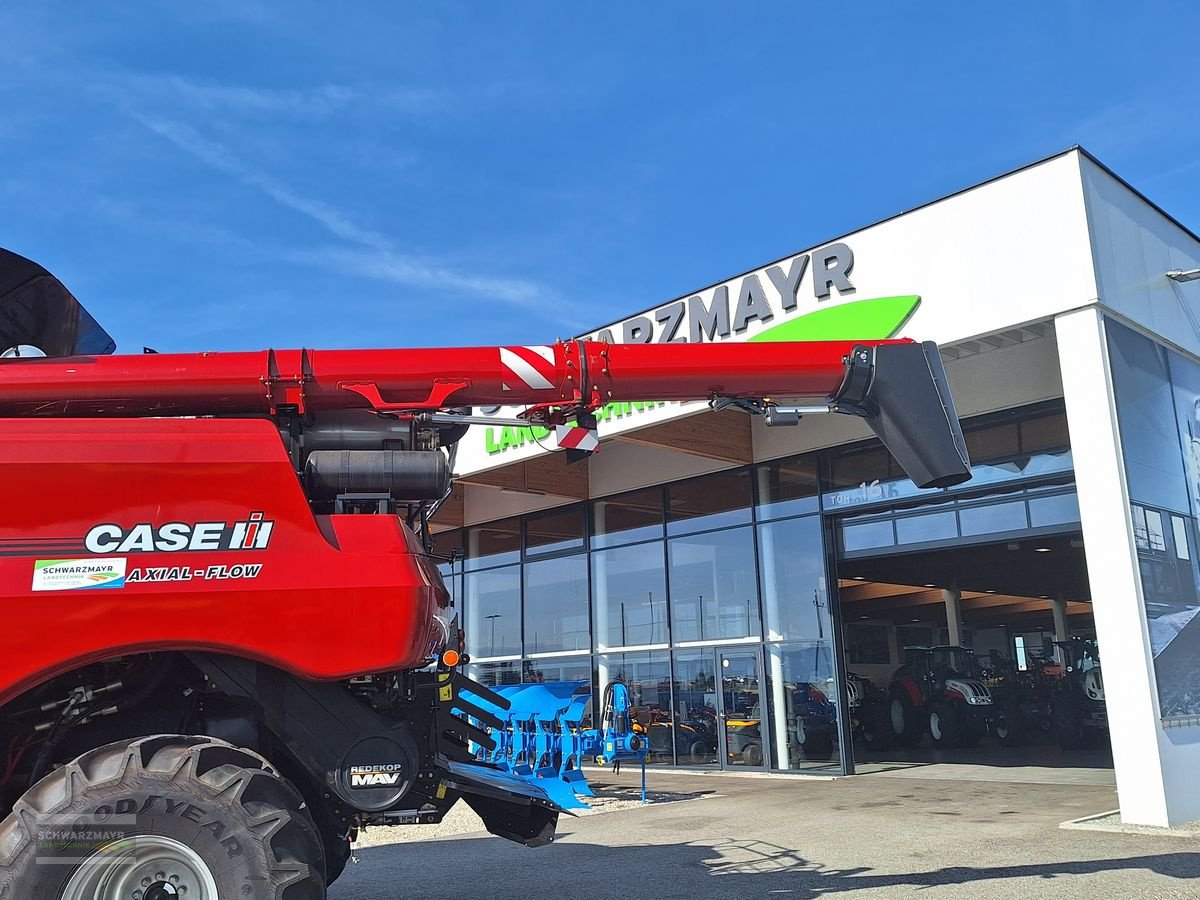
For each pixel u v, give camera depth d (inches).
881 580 837.2
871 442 547.5
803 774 550.9
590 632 684.1
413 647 165.9
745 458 598.9
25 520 155.3
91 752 152.9
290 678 169.5
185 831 147.0
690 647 619.8
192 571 159.0
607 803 454.6
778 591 579.2
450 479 197.2
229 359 198.2
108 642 153.6
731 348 226.1
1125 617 353.1
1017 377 486.0
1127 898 226.7
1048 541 656.4
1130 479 369.7
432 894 260.2
